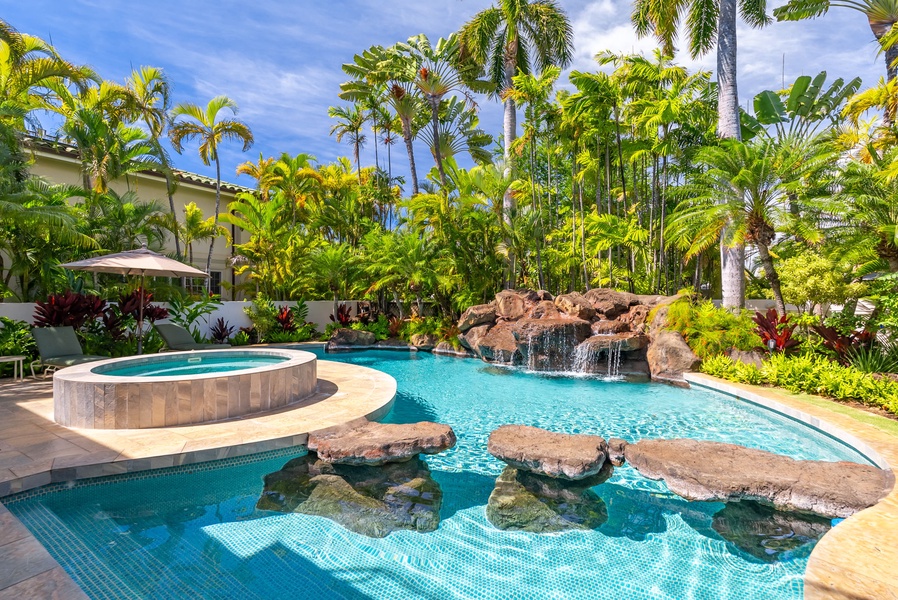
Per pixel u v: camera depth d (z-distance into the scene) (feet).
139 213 51.60
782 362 31.27
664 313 40.93
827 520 13.50
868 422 21.57
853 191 34.94
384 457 17.62
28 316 35.81
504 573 11.46
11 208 32.40
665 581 11.21
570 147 56.49
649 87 53.11
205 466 16.74
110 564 11.50
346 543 12.72
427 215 61.11
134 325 41.32
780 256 55.93
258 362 31.89
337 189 80.28
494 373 41.22
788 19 52.08
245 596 10.32
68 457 15.66
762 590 10.87
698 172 48.57
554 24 62.85
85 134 49.47
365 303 76.28
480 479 17.13
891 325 30.78
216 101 63.31
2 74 39.42
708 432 23.34
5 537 10.39
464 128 84.12
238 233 82.43
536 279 66.64
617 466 17.92
